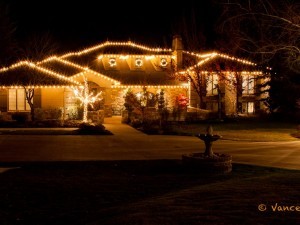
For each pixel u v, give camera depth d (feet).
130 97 105.29
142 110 100.89
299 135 79.25
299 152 58.65
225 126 95.76
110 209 27.50
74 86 103.86
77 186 35.27
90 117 100.07
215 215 22.71
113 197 31.99
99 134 77.25
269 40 86.99
